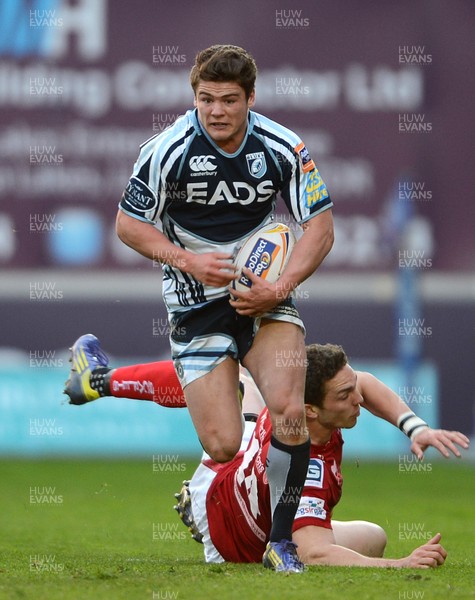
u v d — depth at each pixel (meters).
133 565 18.09
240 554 18.36
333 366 17.36
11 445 52.16
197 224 17.58
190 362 17.45
